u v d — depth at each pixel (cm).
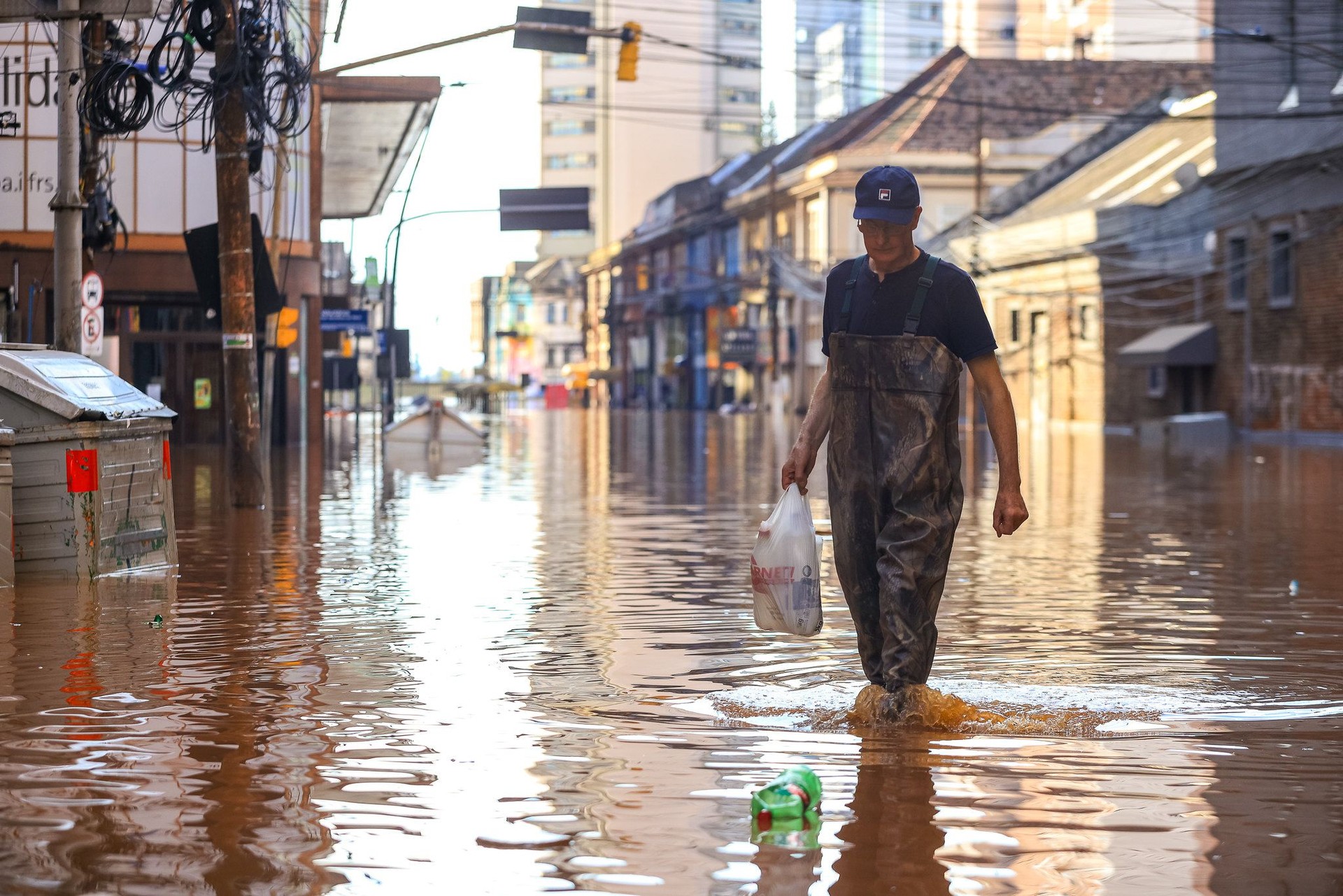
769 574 997
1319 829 711
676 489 3444
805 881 634
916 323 928
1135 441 6669
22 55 4656
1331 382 6569
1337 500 3069
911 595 935
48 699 1014
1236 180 7219
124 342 5409
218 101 2705
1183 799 759
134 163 4884
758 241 13488
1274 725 941
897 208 916
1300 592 1636
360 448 5584
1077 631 1348
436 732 913
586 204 5334
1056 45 14112
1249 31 7156
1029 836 697
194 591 1609
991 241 9794
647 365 17612
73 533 1694
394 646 1252
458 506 2886
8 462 1622
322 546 2116
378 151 6831
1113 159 9712
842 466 946
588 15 3422
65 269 2488
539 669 1140
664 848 676
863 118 12388
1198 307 7688
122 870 641
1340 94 6531
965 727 929
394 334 7650
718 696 1033
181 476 3691
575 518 2622
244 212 2745
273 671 1128
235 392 2767
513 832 701
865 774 809
